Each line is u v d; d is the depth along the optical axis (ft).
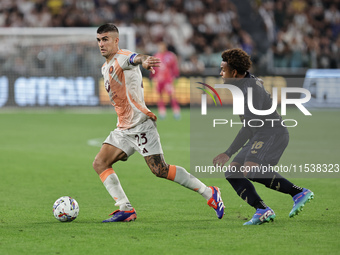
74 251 51.88
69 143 146.61
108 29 63.57
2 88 237.04
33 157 123.54
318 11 311.88
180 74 263.29
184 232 59.57
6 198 81.51
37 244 54.44
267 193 84.94
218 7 294.25
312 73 248.73
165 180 97.30
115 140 66.23
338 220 65.67
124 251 51.85
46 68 239.91
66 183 94.58
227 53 62.23
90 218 67.72
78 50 240.12
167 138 157.69
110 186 65.82
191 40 281.95
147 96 260.01
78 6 273.95
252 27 304.09
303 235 57.88
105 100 241.55
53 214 68.33
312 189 88.63
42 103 240.12
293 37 293.02
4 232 59.72
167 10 284.41
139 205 76.23
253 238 56.65
